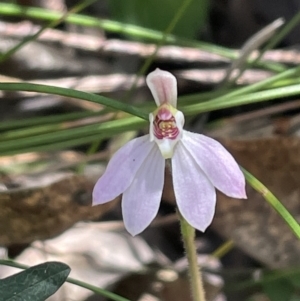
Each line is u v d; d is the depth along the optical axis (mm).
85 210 85
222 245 97
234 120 98
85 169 100
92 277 89
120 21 108
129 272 91
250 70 108
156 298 91
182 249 102
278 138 84
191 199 53
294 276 87
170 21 107
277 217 87
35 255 90
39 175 99
